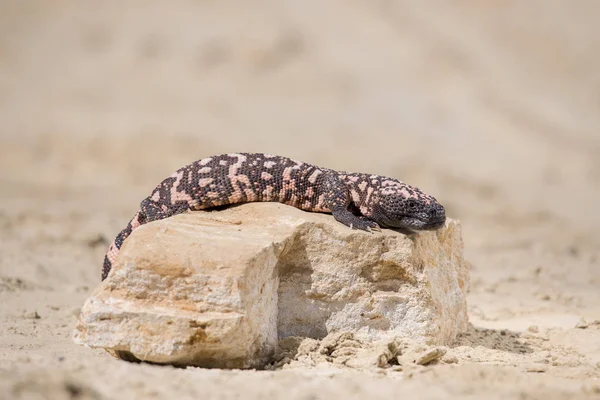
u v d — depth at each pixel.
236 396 8.71
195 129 48.22
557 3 67.00
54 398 7.98
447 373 10.00
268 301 10.94
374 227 11.66
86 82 54.88
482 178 42.12
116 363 9.95
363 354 10.94
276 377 9.72
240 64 55.75
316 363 10.78
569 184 43.56
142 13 60.84
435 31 61.44
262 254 10.49
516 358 11.67
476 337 13.47
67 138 46.72
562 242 26.12
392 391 9.13
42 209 29.62
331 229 11.49
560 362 11.40
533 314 16.06
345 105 51.97
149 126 48.16
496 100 54.66
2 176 40.25
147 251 10.38
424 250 11.95
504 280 19.62
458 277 13.61
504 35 63.53
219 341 10.02
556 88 58.91
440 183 40.41
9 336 12.95
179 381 9.20
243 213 11.87
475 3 65.44
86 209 30.50
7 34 60.28
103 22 60.59
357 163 43.16
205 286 10.16
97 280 19.09
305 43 57.28
